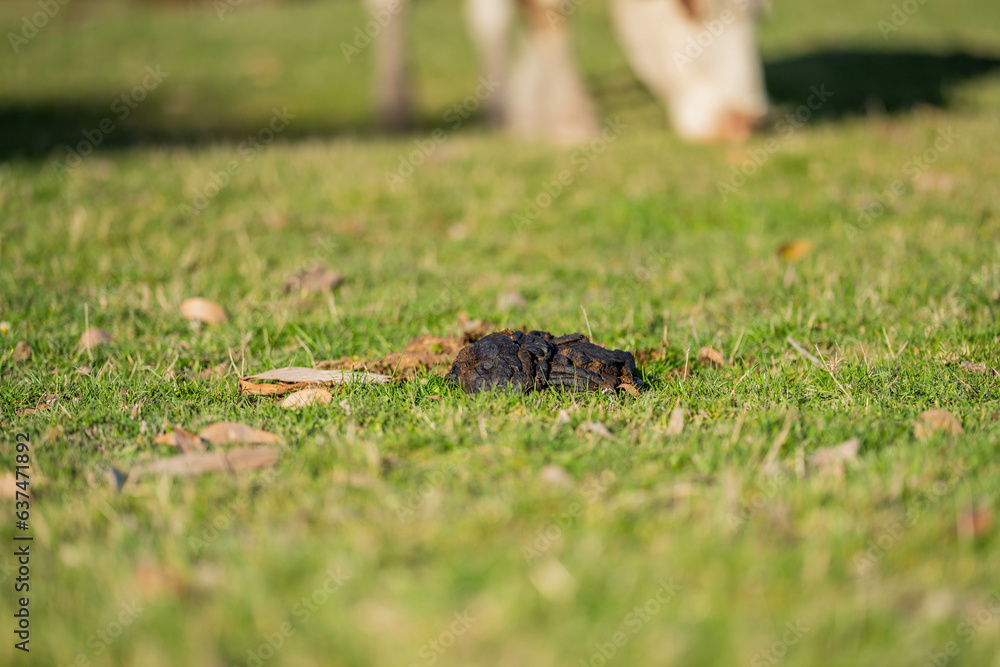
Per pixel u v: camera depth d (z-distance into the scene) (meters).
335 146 18.67
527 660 3.46
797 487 4.62
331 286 9.90
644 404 6.00
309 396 6.36
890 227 11.54
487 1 22.27
